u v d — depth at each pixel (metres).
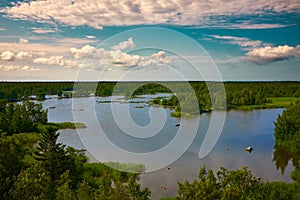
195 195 13.37
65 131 56.16
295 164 36.69
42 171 19.42
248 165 35.47
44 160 27.84
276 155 40.31
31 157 32.22
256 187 15.03
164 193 26.39
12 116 57.38
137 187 16.44
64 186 16.23
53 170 26.80
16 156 23.05
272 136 51.31
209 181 13.67
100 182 26.19
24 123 55.31
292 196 15.64
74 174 27.47
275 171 33.91
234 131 54.44
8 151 22.61
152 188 27.33
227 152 40.53
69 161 28.53
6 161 22.02
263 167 35.09
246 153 40.53
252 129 56.66
